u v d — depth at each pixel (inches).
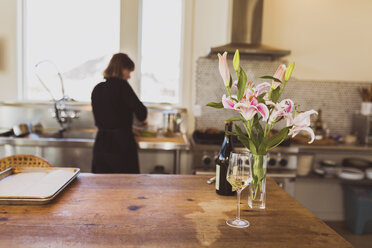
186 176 73.7
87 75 147.9
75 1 144.0
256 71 145.6
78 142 120.7
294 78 149.2
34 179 63.7
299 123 47.4
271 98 50.6
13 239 42.8
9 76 141.0
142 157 145.2
